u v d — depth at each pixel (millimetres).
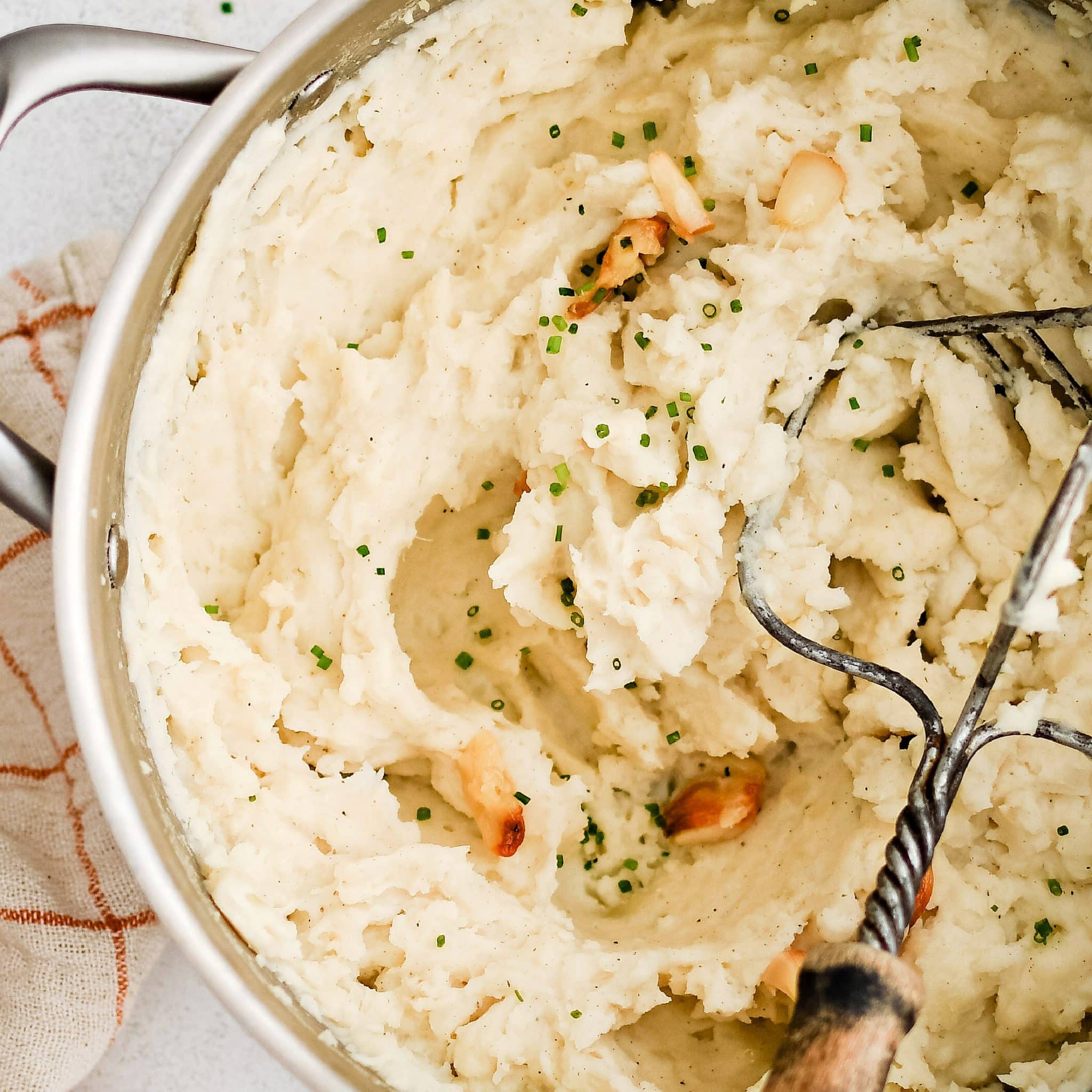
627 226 650
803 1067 560
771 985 640
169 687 632
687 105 655
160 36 610
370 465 648
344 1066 619
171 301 626
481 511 672
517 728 663
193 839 628
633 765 673
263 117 620
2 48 599
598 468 648
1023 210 642
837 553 653
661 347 643
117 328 607
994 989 641
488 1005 639
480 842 658
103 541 613
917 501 653
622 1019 644
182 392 638
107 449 612
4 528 685
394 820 650
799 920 643
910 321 652
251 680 641
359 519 649
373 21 623
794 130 646
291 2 692
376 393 650
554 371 650
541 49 647
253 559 657
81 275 688
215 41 691
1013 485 647
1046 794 643
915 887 577
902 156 646
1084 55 636
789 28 651
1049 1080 632
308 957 632
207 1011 689
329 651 652
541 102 658
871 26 642
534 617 663
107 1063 687
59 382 688
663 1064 648
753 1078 646
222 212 625
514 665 667
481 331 652
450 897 643
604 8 646
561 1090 634
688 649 646
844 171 644
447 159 653
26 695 684
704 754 673
